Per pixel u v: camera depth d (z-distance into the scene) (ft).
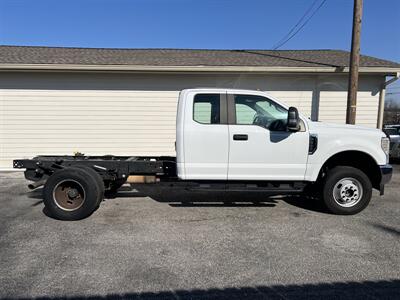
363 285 11.85
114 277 12.34
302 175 19.86
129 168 20.66
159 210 20.80
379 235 16.67
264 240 15.96
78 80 33.76
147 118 34.53
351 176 19.90
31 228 17.51
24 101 33.55
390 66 33.30
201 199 23.45
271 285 11.84
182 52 42.70
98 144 34.47
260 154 19.54
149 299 10.94
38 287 11.60
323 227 17.84
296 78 34.81
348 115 29.68
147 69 32.76
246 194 24.86
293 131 19.48
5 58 34.09
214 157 19.48
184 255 14.24
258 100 19.85
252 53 43.19
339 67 33.12
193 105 19.51
